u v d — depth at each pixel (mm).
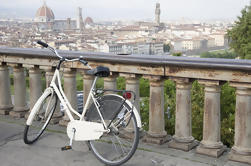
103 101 3211
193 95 10805
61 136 4086
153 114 3861
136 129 2996
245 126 3275
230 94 10719
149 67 3686
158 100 3818
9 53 4723
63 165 3268
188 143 3686
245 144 3309
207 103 3455
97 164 3285
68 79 4371
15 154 3539
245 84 3166
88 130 3271
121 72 3938
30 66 4656
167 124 9719
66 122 4504
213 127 3471
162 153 3578
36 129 4109
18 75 4961
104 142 3756
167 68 3566
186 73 3457
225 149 3619
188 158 3453
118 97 3135
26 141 3764
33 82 4746
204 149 3506
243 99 3244
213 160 3395
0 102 5188
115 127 3141
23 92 5043
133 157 3436
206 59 3283
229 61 3121
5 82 5121
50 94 3773
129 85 3973
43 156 3488
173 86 12836
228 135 10078
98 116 3273
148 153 3537
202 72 3350
